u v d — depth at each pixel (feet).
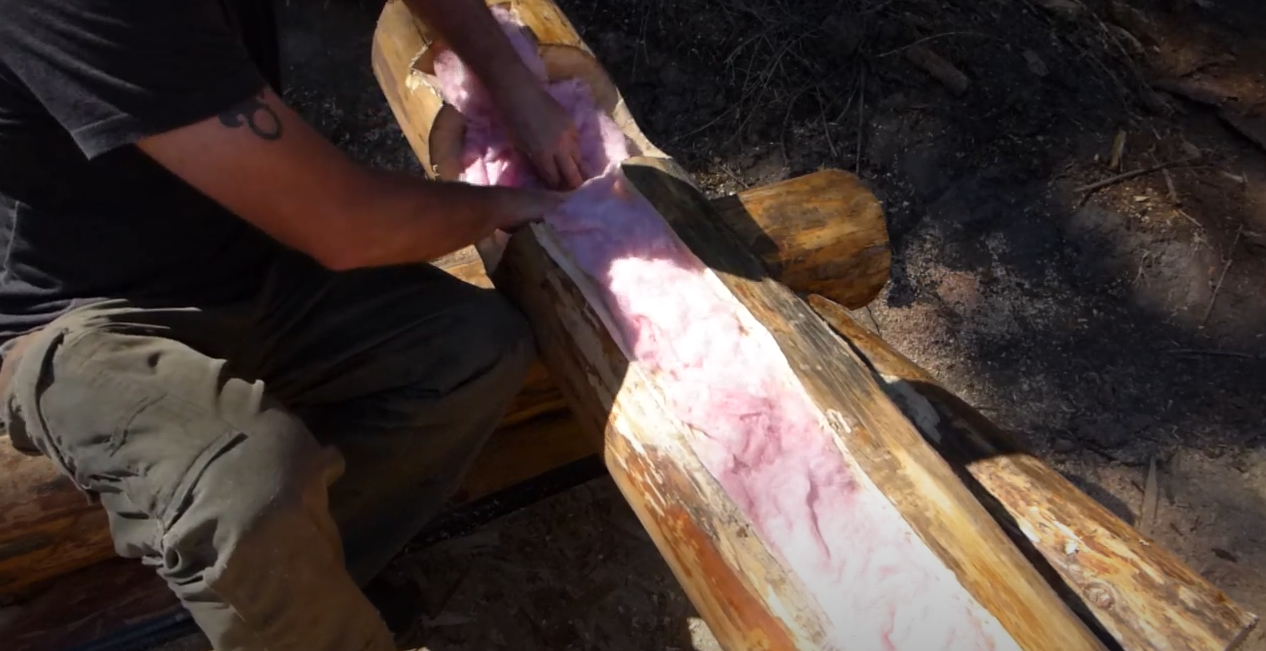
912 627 4.33
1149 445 8.55
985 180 9.95
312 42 10.22
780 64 10.30
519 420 7.58
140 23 3.95
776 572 4.59
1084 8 11.17
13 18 3.94
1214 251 9.64
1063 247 9.65
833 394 4.99
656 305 5.46
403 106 7.07
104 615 6.37
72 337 4.82
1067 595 5.10
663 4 10.48
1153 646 4.86
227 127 4.24
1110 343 9.15
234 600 4.62
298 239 4.80
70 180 4.78
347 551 6.11
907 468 4.74
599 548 7.14
